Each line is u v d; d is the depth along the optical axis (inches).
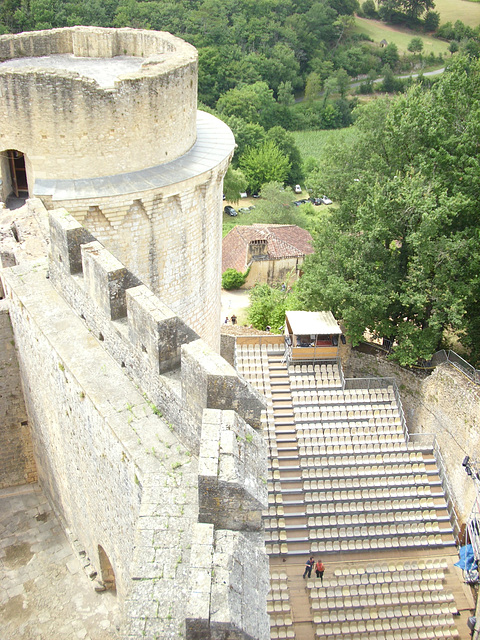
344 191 1571.1
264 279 2691.9
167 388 490.9
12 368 795.4
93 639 625.3
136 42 1080.8
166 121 853.8
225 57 4559.5
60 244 647.1
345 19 5767.7
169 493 438.3
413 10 6122.1
